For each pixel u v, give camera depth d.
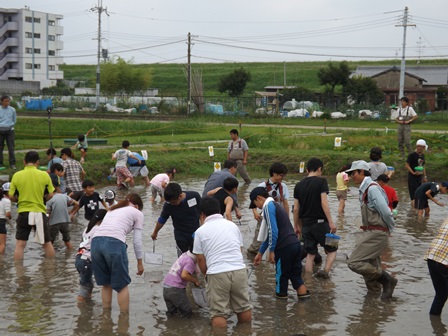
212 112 56.94
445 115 51.28
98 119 46.00
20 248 10.52
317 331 7.43
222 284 7.40
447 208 16.09
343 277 9.68
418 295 8.83
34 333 7.33
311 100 62.81
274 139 29.98
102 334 7.33
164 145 28.05
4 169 18.77
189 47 57.94
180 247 9.05
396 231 13.11
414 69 74.56
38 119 42.47
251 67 114.38
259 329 7.49
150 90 84.00
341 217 14.53
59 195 11.33
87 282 8.45
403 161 22.39
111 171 20.25
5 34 90.69
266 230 8.38
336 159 23.66
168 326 7.61
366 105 55.72
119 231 7.91
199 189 18.94
